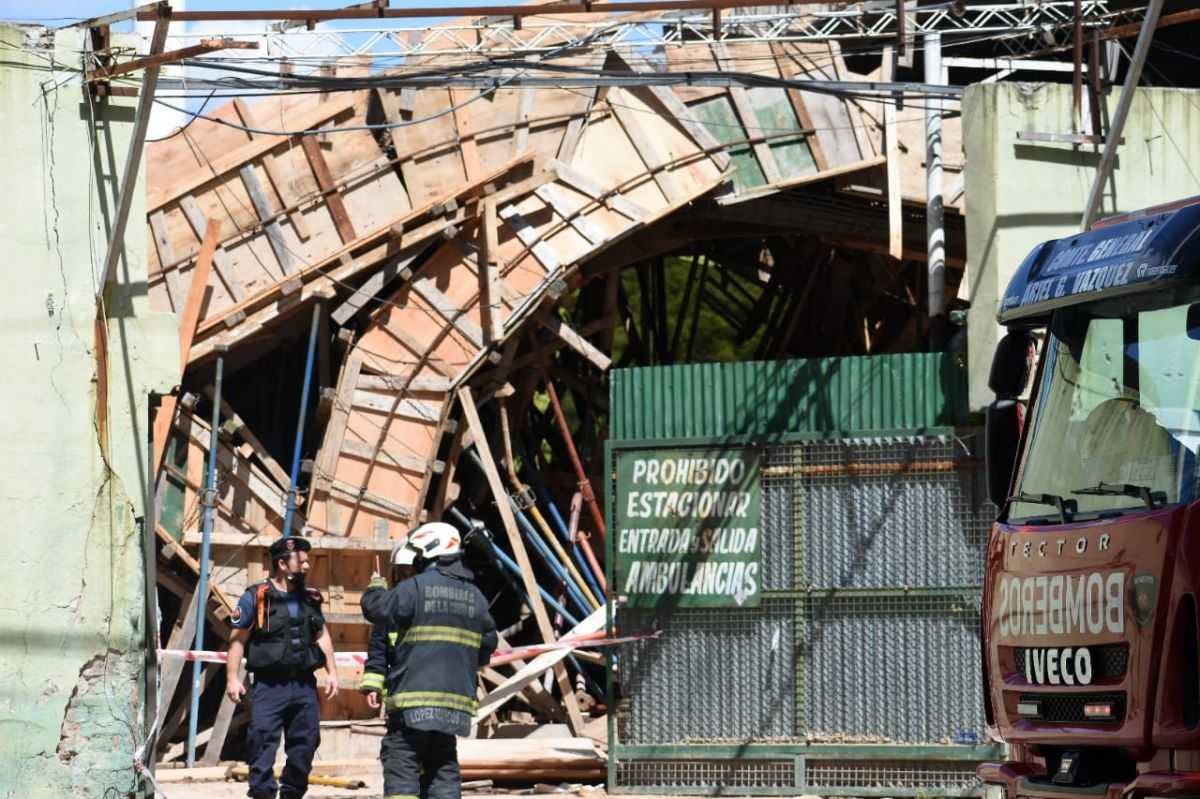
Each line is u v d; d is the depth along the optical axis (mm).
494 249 44406
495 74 43906
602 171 45562
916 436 33562
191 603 41531
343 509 43219
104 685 26812
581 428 53812
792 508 33969
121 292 27641
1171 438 19125
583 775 35938
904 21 34125
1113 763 19172
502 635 46781
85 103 27516
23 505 26672
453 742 24797
